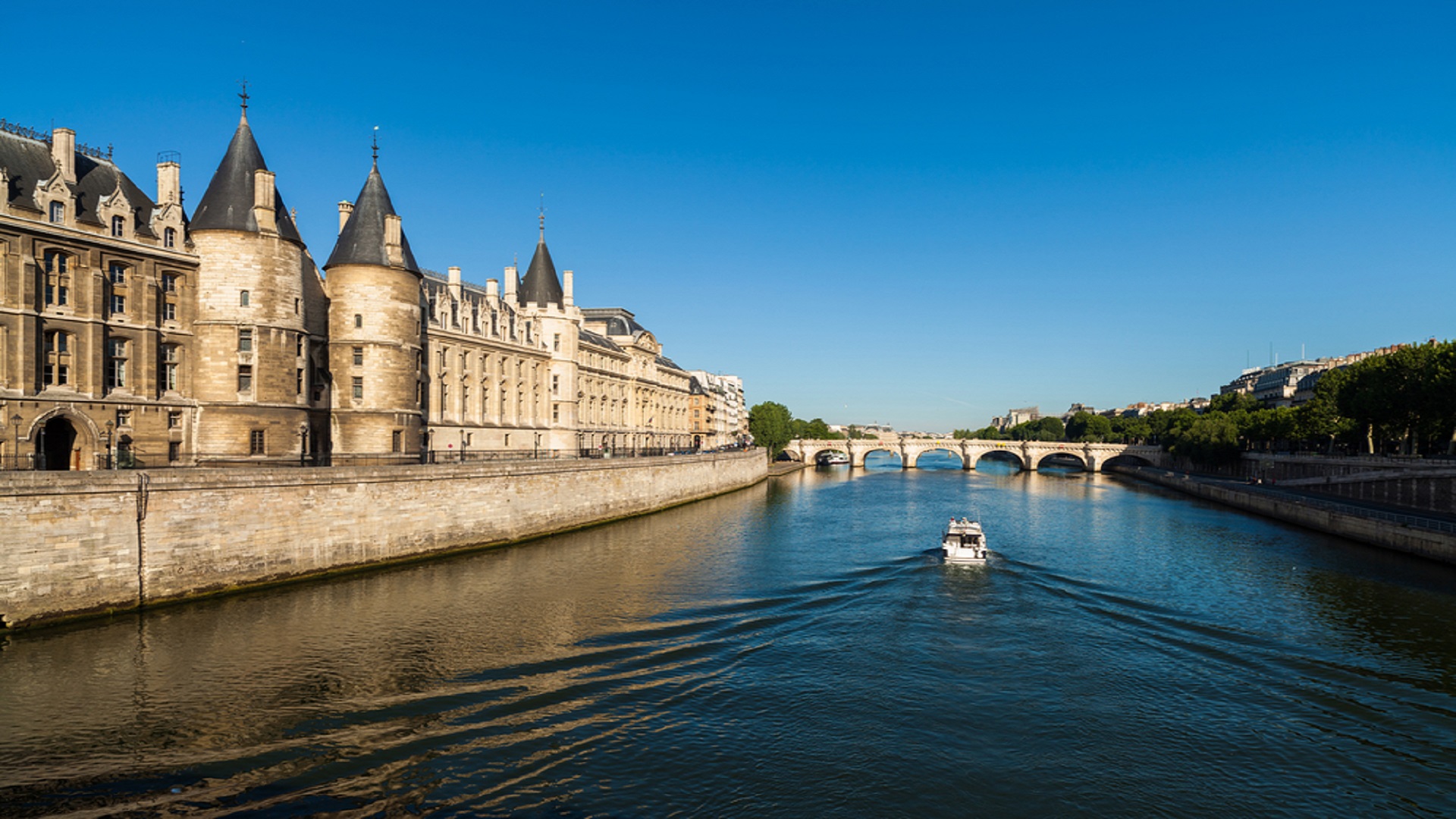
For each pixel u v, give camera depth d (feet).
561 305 331.98
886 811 73.82
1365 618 134.82
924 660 112.88
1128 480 532.73
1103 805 75.51
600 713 91.81
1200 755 85.35
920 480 511.40
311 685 97.14
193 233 175.22
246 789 72.64
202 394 172.65
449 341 257.55
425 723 87.20
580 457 322.96
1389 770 82.17
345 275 208.23
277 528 145.38
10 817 66.85
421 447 226.58
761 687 101.50
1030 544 211.61
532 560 180.04
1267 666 111.55
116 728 84.28
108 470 122.01
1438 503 244.22
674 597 143.43
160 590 127.75
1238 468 463.01
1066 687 103.35
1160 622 132.16
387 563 167.94
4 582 109.91
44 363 149.79
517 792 74.08
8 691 93.40
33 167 155.22
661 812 72.23
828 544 208.64
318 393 205.16
